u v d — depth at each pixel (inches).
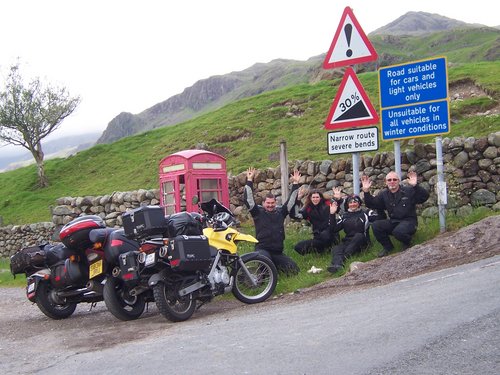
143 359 216.4
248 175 397.7
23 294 524.1
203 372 188.4
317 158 759.7
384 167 516.7
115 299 335.9
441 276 285.3
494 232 332.2
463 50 3868.1
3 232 967.6
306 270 396.2
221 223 348.8
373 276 327.0
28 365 239.3
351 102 391.5
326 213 419.5
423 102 376.2
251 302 343.9
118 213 746.2
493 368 162.4
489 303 217.8
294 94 1184.2
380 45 5088.6
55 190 1253.7
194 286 317.7
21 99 1318.9
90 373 207.3
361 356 183.5
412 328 203.6
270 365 186.9
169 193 581.0
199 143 1052.5
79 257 358.6
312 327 229.9
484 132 616.7
